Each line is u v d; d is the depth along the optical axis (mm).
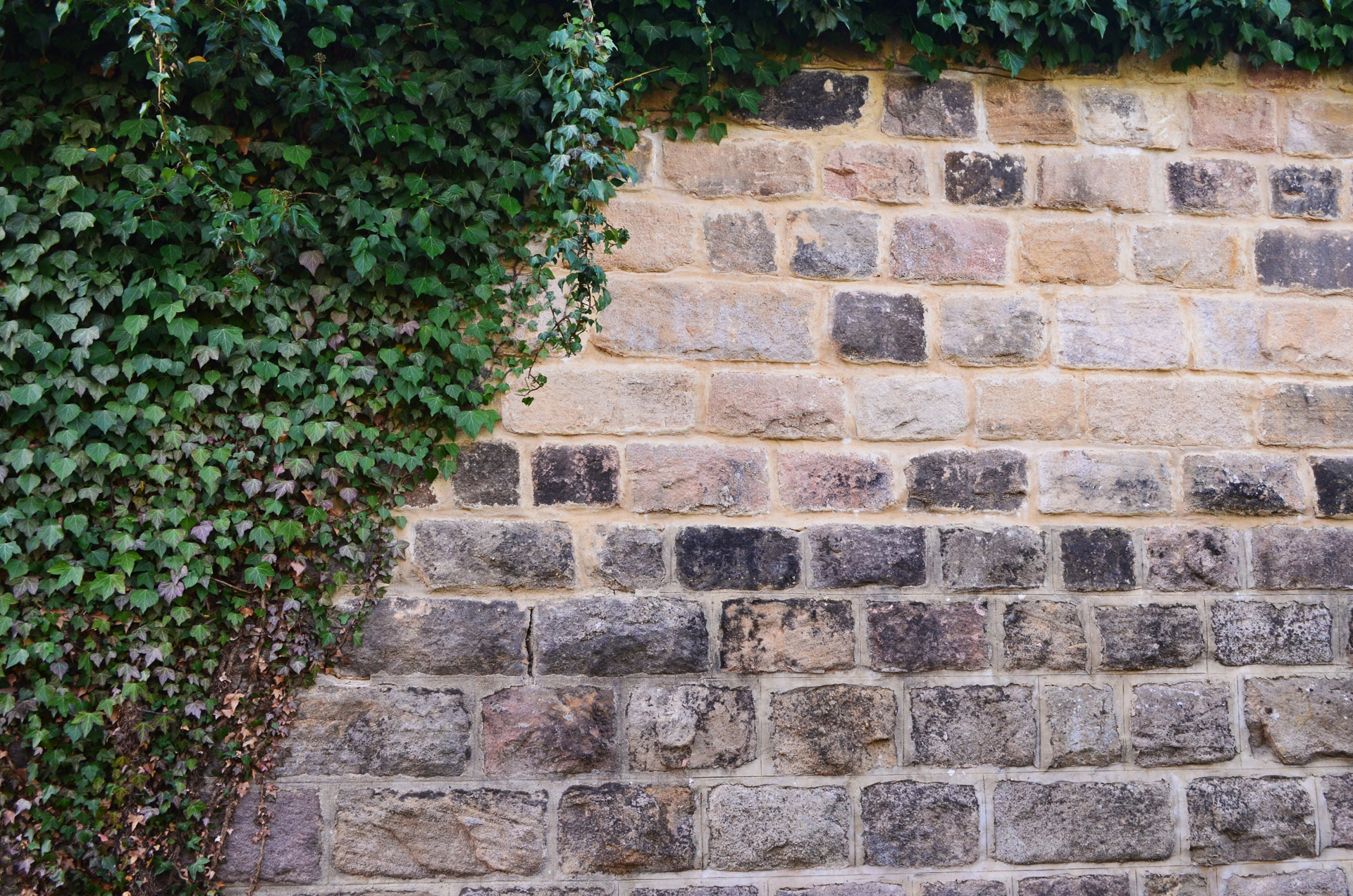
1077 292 3725
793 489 3537
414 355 3367
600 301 3314
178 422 3238
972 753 3479
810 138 3664
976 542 3580
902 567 3537
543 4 3479
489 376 3428
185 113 3316
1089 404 3682
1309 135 3885
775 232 3617
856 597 3518
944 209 3697
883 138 3691
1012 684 3527
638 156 3582
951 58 3730
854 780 3434
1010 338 3674
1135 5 3695
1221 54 3816
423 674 3340
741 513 3508
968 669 3520
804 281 3617
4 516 3100
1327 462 3760
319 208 3344
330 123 3303
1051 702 3531
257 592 3283
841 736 3441
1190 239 3789
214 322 3303
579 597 3422
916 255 3666
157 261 3258
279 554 3299
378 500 3369
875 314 3627
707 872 3348
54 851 3070
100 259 3219
